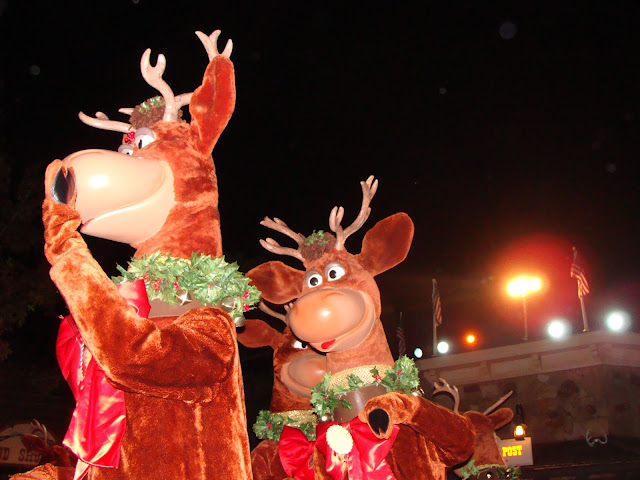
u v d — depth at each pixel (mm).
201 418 2781
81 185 2867
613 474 9305
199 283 2922
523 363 11141
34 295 10086
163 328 2701
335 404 4348
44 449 4523
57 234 2564
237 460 2783
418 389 4426
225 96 3297
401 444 4137
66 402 10797
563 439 10570
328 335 4414
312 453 4695
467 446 4035
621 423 10305
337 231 4980
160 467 2672
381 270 4918
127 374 2525
